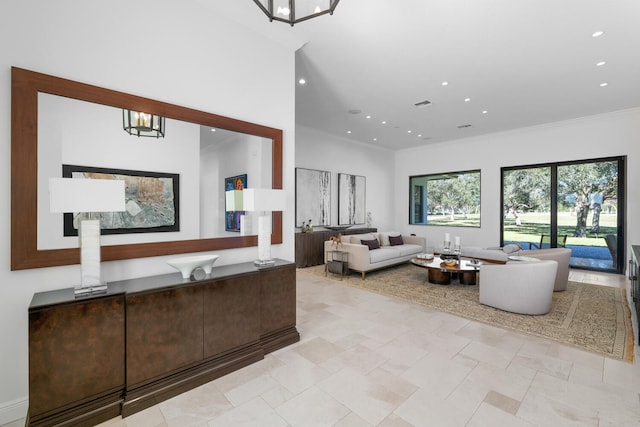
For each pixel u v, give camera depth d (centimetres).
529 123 646
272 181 314
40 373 162
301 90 470
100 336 180
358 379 223
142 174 231
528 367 240
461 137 774
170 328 206
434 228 857
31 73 184
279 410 189
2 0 178
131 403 187
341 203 779
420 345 279
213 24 270
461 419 179
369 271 607
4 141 178
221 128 275
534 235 677
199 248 262
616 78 423
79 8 203
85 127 205
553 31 312
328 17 290
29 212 184
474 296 438
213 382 220
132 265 228
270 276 272
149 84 233
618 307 386
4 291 178
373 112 575
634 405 192
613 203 580
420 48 347
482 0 265
